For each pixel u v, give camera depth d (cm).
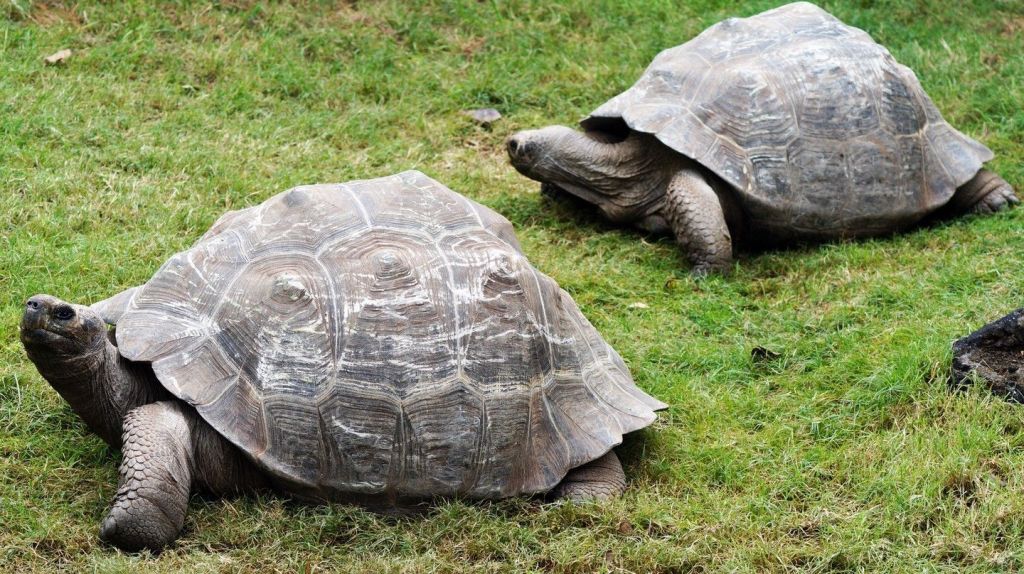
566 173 688
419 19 905
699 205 636
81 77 746
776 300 602
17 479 413
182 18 841
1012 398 477
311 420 385
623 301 601
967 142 704
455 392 396
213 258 415
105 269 554
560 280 614
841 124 656
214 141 716
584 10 941
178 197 643
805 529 418
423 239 420
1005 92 834
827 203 650
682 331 570
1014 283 579
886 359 516
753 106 650
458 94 828
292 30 866
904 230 681
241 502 399
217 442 388
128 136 698
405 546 387
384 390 389
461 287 408
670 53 705
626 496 426
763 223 651
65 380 391
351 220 419
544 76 870
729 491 441
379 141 759
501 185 739
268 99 781
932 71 873
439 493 398
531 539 394
